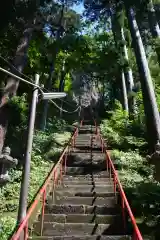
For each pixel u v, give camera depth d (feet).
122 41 81.76
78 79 135.44
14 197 33.81
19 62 47.75
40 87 23.53
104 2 75.05
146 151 48.83
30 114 22.91
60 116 98.63
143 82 48.32
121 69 82.48
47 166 45.06
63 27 90.99
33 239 21.44
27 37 50.80
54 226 23.95
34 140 53.67
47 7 75.72
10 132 50.03
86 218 25.23
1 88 45.34
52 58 80.38
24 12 52.47
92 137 63.31
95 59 90.58
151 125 44.42
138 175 38.70
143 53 51.88
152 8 55.98
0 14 51.88
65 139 62.03
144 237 21.39
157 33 53.67
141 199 26.99
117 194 30.66
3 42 54.95
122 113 67.62
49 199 29.14
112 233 23.61
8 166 34.09
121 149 52.24
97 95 143.74
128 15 57.41
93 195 31.04
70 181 36.24
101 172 41.57
